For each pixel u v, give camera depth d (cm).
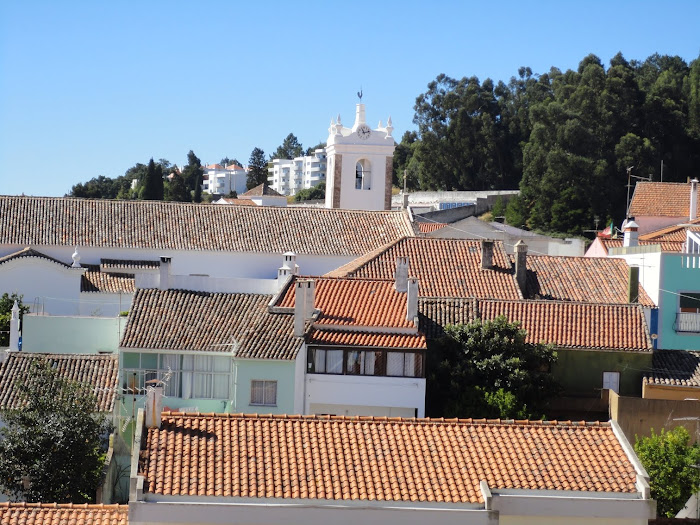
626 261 6488
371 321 5156
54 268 7162
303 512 3102
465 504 3169
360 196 9694
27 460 4088
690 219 8056
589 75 12988
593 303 5466
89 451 4150
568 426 3534
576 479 3294
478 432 3488
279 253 7744
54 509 3291
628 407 4566
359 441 3403
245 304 5450
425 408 5009
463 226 9594
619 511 3209
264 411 4897
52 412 4191
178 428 3384
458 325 5159
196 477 3186
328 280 5516
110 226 7738
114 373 4962
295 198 19562
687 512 3878
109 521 3253
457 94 15362
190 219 7938
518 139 15150
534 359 5059
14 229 7550
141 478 3112
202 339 5106
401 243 6512
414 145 16012
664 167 12631
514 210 12462
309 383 4991
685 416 4550
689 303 5919
